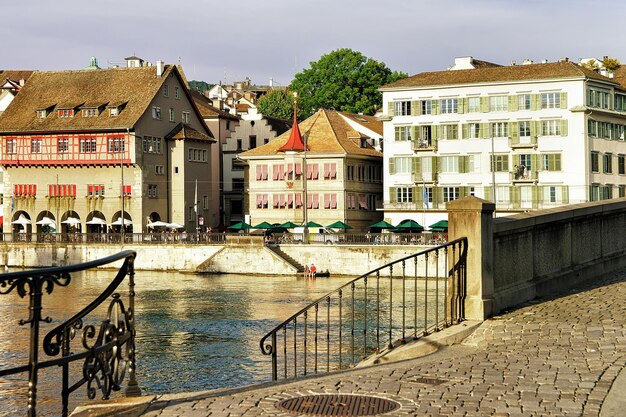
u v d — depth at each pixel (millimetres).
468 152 94688
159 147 107875
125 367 10578
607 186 94438
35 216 109062
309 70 127562
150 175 106125
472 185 94562
